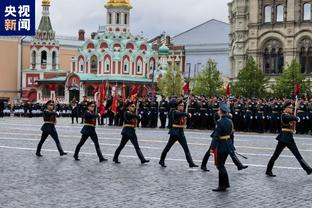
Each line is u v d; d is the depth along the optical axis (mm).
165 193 21125
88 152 34500
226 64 173250
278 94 93062
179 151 35188
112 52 143125
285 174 26234
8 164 28625
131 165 28828
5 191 21062
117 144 39625
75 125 65188
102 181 23672
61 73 151000
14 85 149125
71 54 164375
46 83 143250
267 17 104188
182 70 174000
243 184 23406
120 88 135750
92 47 146375
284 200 20078
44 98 142750
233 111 55844
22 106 95688
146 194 20844
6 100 114875
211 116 56500
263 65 105000
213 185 23078
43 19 151125
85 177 24688
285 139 25469
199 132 53125
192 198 20234
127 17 148375
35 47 149375
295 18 101000
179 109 28172
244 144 40656
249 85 97125
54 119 32625
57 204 18812
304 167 25672
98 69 143250
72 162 29797
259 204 19328
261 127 55000
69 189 21641
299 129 53969
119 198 20000
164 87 138750
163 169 27500
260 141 43594
